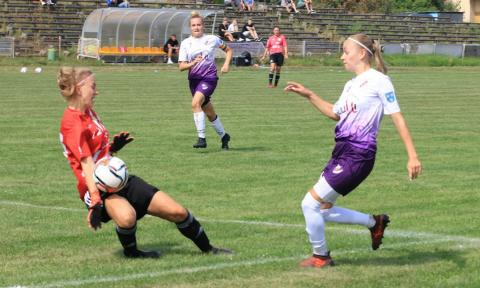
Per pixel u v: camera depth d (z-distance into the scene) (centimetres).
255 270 899
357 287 837
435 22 7406
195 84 1880
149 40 5591
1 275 884
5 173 1570
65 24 6094
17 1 6109
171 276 877
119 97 3216
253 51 5653
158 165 1673
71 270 905
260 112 2748
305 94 910
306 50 6212
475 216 1193
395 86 4050
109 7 5950
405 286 840
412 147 878
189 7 6925
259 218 1187
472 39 7450
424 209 1247
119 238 951
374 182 1484
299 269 905
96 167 941
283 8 7056
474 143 2030
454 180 1509
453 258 952
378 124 894
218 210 1243
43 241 1047
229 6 7169
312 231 904
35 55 5628
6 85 3722
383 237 1043
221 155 1812
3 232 1095
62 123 938
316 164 1695
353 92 890
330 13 7156
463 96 3481
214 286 839
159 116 2573
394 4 8856
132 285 843
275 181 1500
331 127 2339
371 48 906
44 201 1315
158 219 1171
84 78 942
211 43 1870
